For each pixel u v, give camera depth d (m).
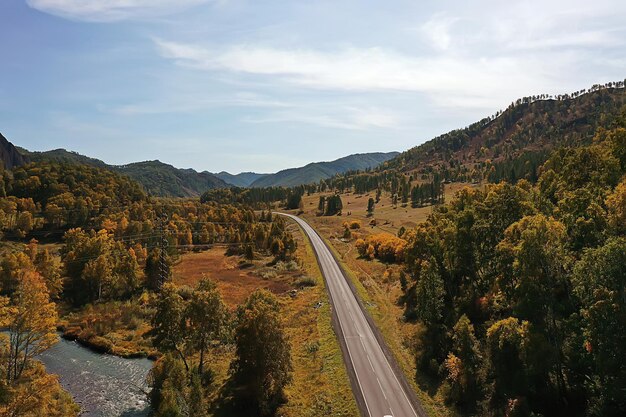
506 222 69.81
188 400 56.09
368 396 59.25
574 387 49.03
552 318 50.62
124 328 95.25
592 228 54.38
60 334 94.81
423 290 73.56
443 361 65.12
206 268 147.62
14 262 109.38
